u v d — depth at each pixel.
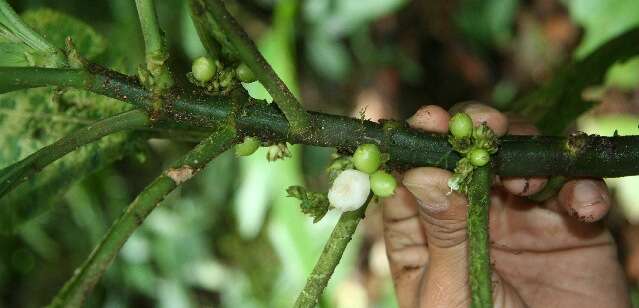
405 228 0.45
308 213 0.34
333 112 0.90
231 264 0.89
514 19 0.86
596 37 0.60
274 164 0.65
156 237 0.84
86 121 0.39
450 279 0.41
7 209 0.39
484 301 0.32
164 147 0.84
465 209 0.38
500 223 0.46
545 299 0.46
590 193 0.39
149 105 0.32
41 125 0.39
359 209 0.34
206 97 0.33
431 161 0.35
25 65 0.33
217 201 0.85
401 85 0.90
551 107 0.47
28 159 0.32
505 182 0.39
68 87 0.32
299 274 0.65
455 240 0.39
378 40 0.87
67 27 0.39
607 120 0.75
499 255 0.46
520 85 0.88
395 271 0.46
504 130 0.40
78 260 0.88
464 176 0.34
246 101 0.33
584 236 0.45
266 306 0.87
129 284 0.85
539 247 0.46
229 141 0.32
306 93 0.88
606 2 0.60
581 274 0.46
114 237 0.31
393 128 0.35
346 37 0.86
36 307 0.88
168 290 0.84
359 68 0.88
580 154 0.35
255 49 0.31
